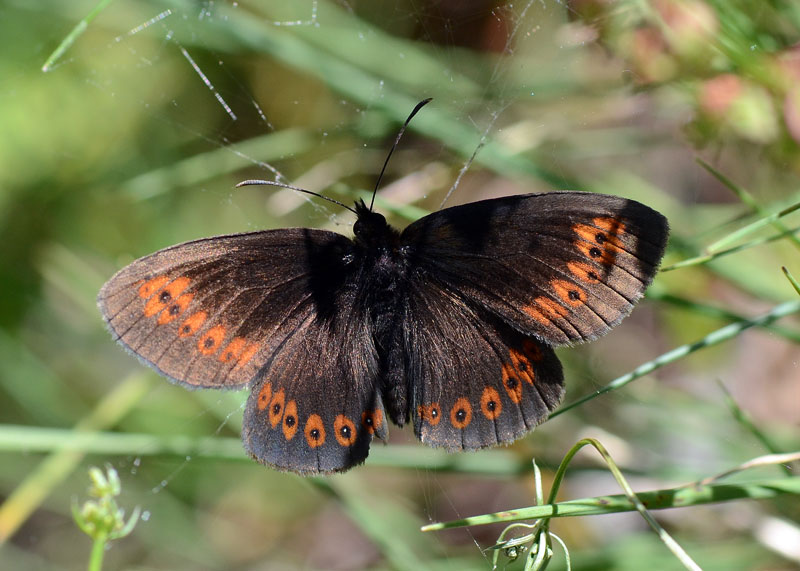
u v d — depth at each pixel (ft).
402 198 1.03
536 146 1.04
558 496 1.06
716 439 1.02
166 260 0.97
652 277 0.96
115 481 0.93
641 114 1.06
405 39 1.06
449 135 1.02
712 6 0.99
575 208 0.96
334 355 0.99
